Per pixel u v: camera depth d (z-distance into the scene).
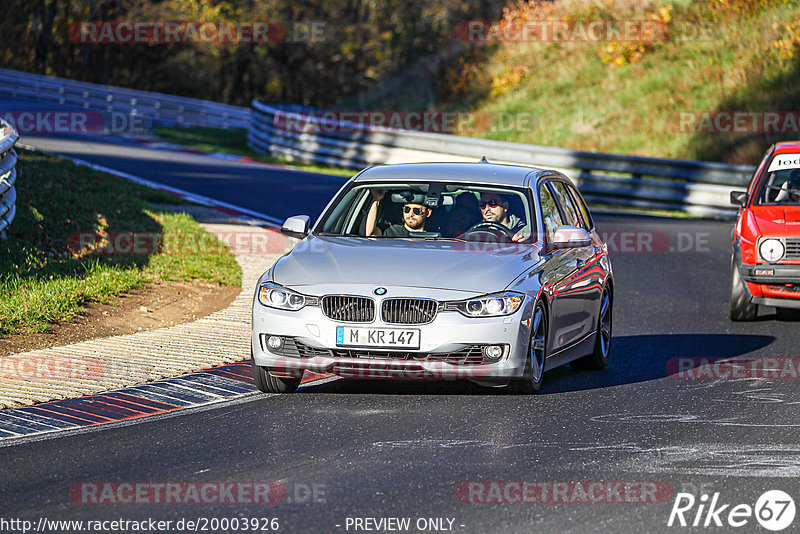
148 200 70.81
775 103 113.12
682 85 124.81
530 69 145.62
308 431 26.67
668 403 30.20
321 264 30.64
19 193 57.75
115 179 75.75
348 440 25.78
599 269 36.38
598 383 33.38
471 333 29.05
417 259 30.56
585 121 125.06
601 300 36.34
